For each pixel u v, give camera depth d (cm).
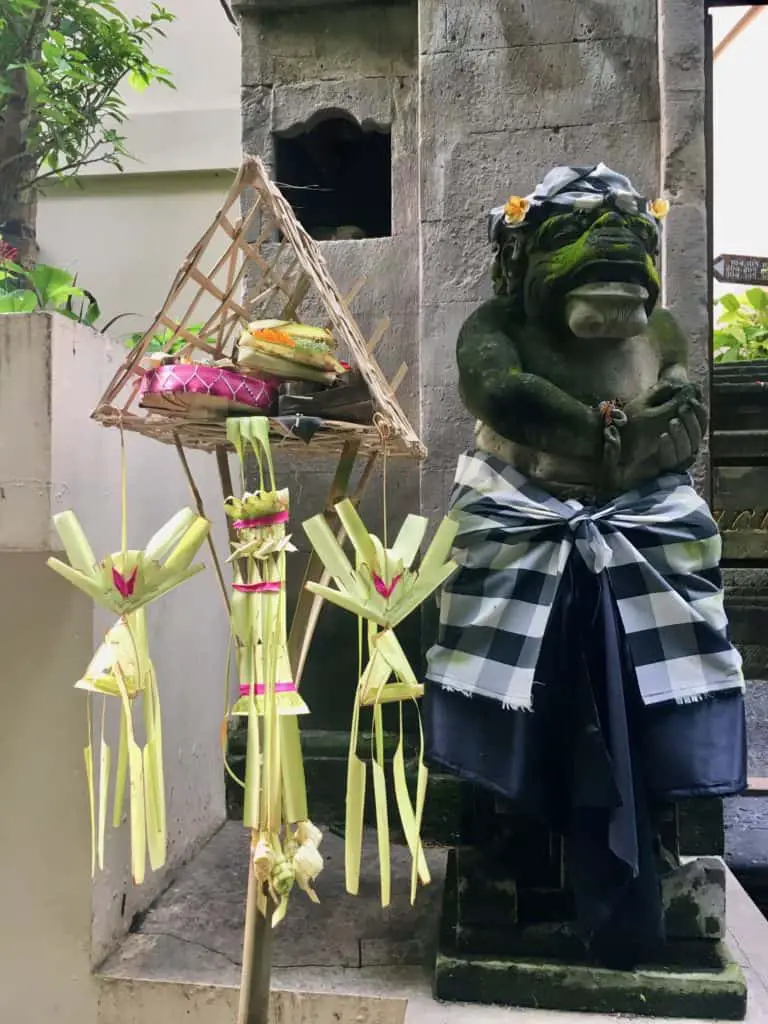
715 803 169
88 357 138
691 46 178
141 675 110
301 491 199
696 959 129
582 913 125
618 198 131
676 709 124
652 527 130
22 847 138
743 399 285
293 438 118
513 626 127
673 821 136
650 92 183
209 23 304
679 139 177
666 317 146
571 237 131
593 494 136
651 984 126
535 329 139
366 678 108
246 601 108
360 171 234
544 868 137
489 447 145
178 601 174
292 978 134
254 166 118
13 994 138
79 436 134
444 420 187
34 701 138
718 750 123
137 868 104
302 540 198
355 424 113
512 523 131
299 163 220
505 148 186
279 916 104
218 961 139
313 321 198
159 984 133
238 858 180
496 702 124
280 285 139
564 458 133
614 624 125
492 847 138
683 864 136
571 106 185
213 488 195
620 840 118
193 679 183
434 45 189
